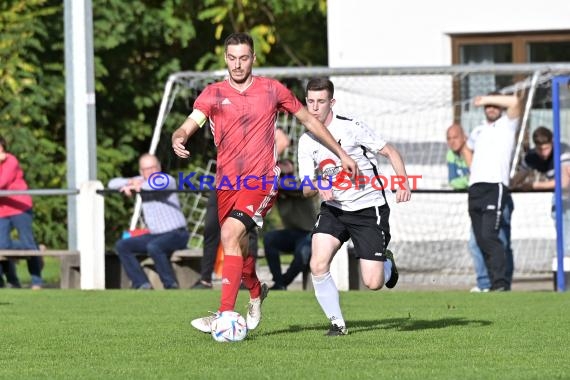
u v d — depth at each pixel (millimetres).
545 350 21188
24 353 21312
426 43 48938
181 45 68812
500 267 37344
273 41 68750
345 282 37656
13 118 62406
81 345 22375
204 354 20734
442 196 47219
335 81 49219
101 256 38688
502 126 37750
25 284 46656
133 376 18344
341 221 23172
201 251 39500
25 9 62844
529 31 48656
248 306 23719
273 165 22234
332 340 22562
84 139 41500
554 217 40219
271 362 19688
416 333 23781
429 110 49062
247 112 21984
